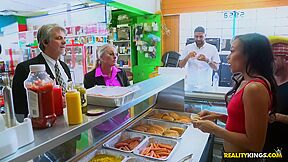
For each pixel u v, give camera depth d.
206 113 1.64
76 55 3.83
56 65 1.79
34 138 0.67
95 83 2.20
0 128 0.57
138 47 4.75
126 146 1.63
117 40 4.82
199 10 4.25
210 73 3.36
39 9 5.18
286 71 1.52
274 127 1.51
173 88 2.24
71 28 4.12
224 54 3.76
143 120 2.09
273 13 3.71
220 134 1.22
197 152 1.49
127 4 3.54
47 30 1.66
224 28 4.08
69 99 0.79
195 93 2.41
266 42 1.17
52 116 0.78
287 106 1.51
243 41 1.19
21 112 1.49
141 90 1.38
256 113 1.08
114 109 0.99
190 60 3.36
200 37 3.31
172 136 1.75
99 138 1.59
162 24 4.61
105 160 1.44
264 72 1.18
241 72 1.26
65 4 4.55
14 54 4.29
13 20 6.05
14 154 0.58
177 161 1.37
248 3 3.87
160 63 4.65
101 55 2.21
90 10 5.09
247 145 1.11
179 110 2.30
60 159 1.28
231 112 1.24
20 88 1.55
